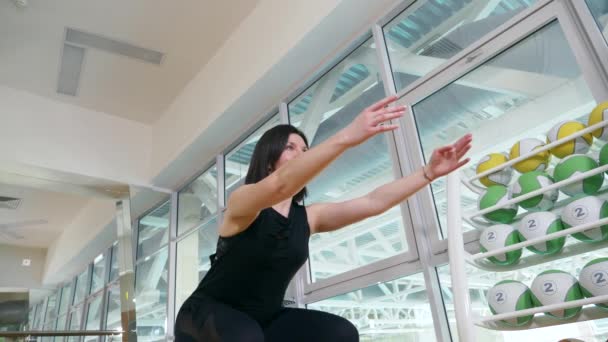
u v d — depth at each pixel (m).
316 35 2.82
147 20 3.38
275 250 1.15
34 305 3.72
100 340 3.64
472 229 1.96
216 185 4.05
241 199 1.03
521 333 1.76
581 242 1.43
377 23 2.76
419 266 2.14
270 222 1.16
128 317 3.31
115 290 4.14
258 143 1.34
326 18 2.70
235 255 1.14
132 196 4.69
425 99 2.44
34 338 3.33
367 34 2.86
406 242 2.29
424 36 2.57
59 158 3.99
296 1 2.93
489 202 1.63
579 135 1.47
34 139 3.92
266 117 3.60
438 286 2.08
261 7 3.28
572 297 1.30
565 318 1.33
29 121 3.95
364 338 2.36
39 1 3.16
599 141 1.64
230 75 3.52
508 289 1.44
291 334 1.19
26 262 3.85
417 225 2.19
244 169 3.86
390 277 2.27
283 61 3.02
